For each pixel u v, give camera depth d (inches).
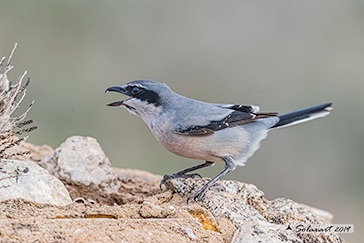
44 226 213.2
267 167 643.5
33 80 630.5
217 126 316.2
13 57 642.8
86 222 229.9
